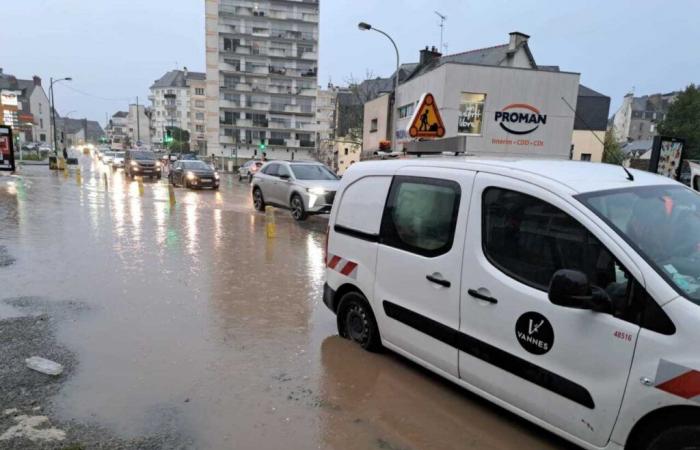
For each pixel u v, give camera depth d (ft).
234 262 26.99
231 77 272.92
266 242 33.65
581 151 131.13
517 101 77.82
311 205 44.45
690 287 7.93
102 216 42.98
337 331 16.56
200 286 21.85
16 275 22.49
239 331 16.35
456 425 10.85
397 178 13.37
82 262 25.49
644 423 8.11
